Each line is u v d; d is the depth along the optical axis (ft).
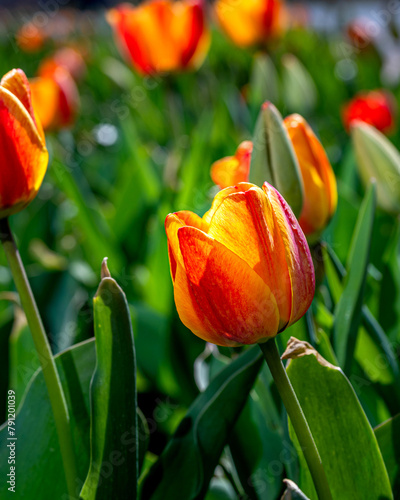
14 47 8.93
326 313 1.97
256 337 1.44
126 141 4.16
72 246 3.97
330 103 6.37
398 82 6.34
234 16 4.41
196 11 3.68
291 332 1.81
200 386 2.08
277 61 7.28
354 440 1.57
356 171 3.55
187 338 2.40
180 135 4.04
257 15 4.36
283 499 1.43
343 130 5.58
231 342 1.46
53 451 1.69
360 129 2.44
